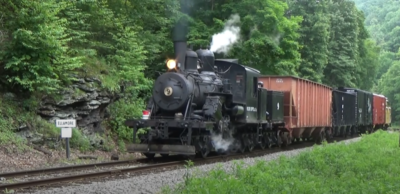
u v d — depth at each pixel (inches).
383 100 1940.2
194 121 611.8
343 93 1358.3
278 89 947.3
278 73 1110.4
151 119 639.8
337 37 2055.9
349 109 1402.6
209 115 649.0
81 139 666.2
